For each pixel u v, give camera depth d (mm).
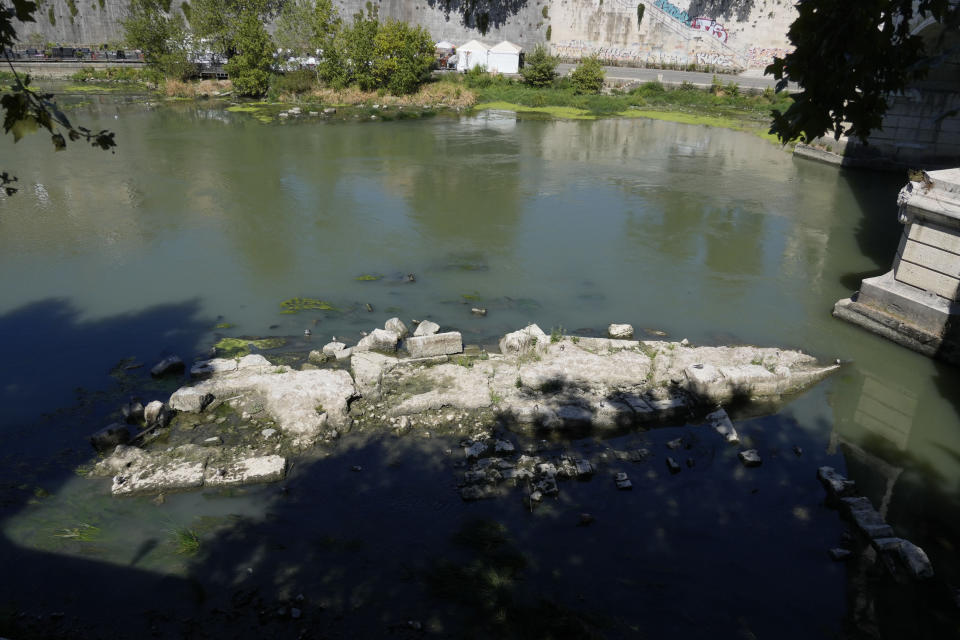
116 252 15359
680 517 7617
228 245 15992
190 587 6512
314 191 20688
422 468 8289
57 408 9445
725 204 20469
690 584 6715
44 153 24578
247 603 6340
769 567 6965
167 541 7082
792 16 47312
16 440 8711
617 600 6484
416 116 35562
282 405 9227
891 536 7316
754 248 16703
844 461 8742
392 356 10914
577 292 13844
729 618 6344
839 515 7734
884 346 11875
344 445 8703
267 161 24406
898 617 6406
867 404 10086
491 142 29172
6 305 12578
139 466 8109
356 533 7234
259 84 39281
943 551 7273
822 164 26672
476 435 8914
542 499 7805
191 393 9281
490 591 6508
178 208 18688
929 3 3068
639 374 10375
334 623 6137
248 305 12883
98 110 34188
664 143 29984
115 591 6445
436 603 6379
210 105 37094
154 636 5977
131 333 11688
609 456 8617
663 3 50562
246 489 7879
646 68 52250
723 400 9961
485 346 11406
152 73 42375
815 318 12906
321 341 11523
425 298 13359
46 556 6832
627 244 16719
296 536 7176
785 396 10203
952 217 10828
